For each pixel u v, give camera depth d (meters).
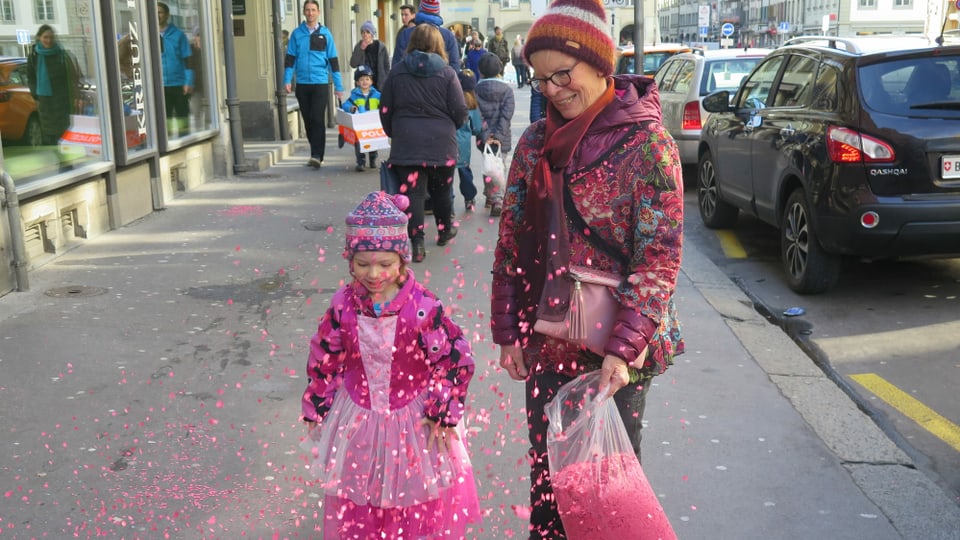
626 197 2.55
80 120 7.70
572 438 2.67
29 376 4.72
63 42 7.42
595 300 2.59
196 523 3.36
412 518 2.88
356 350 2.85
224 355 5.09
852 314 6.42
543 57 2.52
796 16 93.81
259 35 14.45
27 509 3.43
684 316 6.08
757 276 7.51
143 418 4.25
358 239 2.72
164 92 9.72
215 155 11.60
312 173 12.09
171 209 9.37
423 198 7.18
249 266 7.01
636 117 2.54
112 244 7.70
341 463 2.86
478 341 5.35
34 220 6.90
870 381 5.18
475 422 4.23
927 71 6.24
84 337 5.33
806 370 5.09
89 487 3.60
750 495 3.66
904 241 6.17
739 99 8.84
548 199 2.59
